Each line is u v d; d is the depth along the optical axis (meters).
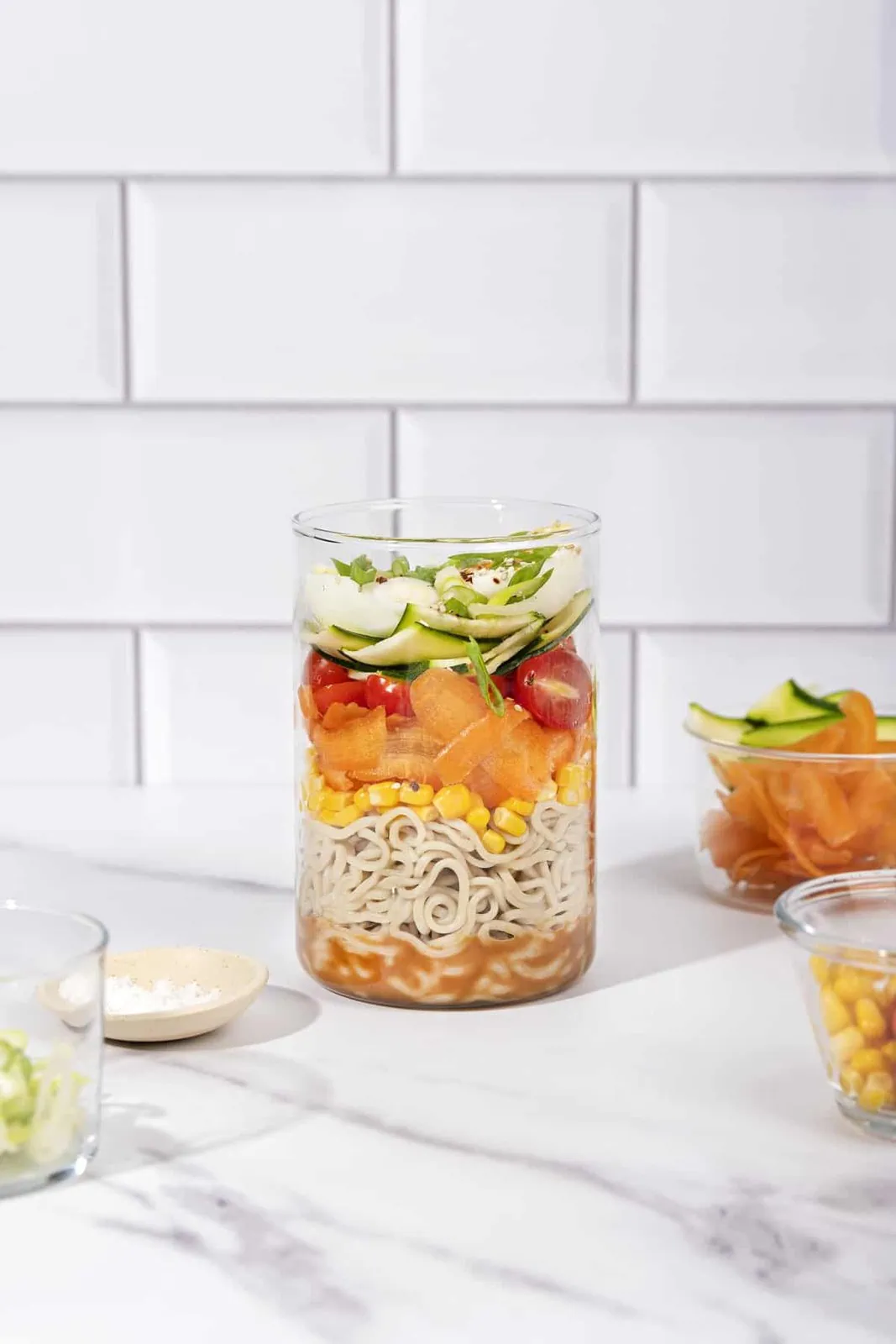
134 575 1.33
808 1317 0.91
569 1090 1.02
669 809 1.31
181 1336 0.91
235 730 1.34
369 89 1.28
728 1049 1.05
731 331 1.30
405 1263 0.93
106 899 1.17
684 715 1.34
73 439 1.31
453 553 1.05
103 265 1.30
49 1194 0.96
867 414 1.31
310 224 1.29
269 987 1.09
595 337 1.30
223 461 1.31
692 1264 0.93
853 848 1.14
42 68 1.28
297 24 1.28
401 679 1.05
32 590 1.33
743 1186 0.97
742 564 1.33
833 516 1.32
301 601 1.08
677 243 1.30
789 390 1.31
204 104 1.28
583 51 1.28
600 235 1.29
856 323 1.30
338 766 1.06
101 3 1.28
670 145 1.29
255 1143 0.99
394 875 1.06
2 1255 0.94
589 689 1.08
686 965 1.11
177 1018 1.04
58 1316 0.91
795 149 1.29
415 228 1.29
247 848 1.24
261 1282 0.93
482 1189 0.97
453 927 1.06
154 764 1.35
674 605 1.33
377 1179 0.97
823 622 1.33
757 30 1.28
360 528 1.12
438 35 1.28
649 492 1.32
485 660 1.04
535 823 1.06
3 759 1.34
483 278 1.30
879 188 1.29
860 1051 0.99
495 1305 0.92
